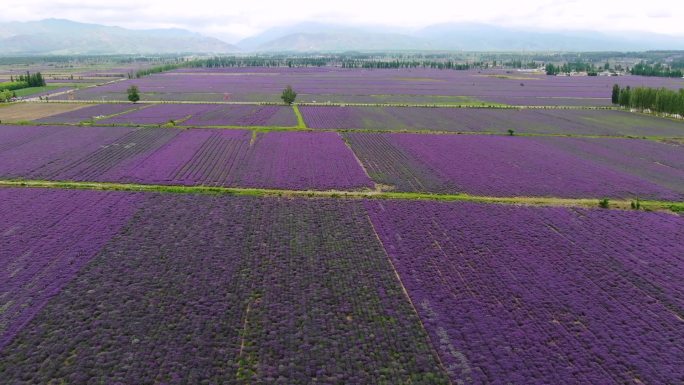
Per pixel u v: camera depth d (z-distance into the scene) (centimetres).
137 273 3136
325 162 5912
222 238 3672
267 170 5541
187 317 2698
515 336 2584
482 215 4228
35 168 5438
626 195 4853
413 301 2902
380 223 4019
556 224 4059
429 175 5428
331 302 2873
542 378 2281
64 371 2273
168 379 2247
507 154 6444
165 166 5619
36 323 2620
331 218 4106
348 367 2341
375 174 5456
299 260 3356
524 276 3198
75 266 3212
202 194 4659
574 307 2861
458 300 2917
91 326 2603
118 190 4741
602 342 2550
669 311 2842
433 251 3531
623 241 3750
